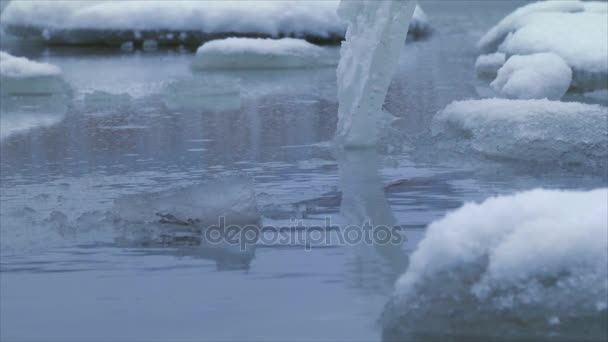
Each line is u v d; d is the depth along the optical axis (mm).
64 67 43281
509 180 17406
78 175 18828
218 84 32156
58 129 25047
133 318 10180
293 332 9516
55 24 55281
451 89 32031
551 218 9016
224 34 53375
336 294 10797
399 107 27750
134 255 12891
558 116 19453
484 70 36656
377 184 17359
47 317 10305
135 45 54531
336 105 28969
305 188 17141
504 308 8828
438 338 8953
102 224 14602
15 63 33969
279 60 42156
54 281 11719
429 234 9320
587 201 9242
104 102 30797
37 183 18047
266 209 15391
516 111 20016
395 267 11922
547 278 8773
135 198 15180
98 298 10961
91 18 54344
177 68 42156
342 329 9523
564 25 33531
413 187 17016
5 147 22344
